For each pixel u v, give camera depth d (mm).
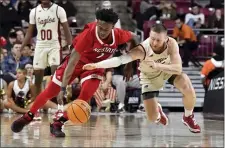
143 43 6387
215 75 13070
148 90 7012
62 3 18328
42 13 9320
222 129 8156
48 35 9344
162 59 6410
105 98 13961
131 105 14094
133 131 7703
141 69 6832
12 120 10016
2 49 14492
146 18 18562
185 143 5965
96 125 8945
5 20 17281
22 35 15039
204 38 18047
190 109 7051
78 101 6332
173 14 18562
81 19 20234
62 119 6762
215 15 18406
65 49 10688
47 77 11875
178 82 6859
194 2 21172
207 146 5645
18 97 12594
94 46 6355
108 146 5578
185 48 16812
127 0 20859
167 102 15359
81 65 6629
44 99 6766
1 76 13703
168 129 8125
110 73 13969
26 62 13664
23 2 18000
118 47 6664
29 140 6242
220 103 11758
